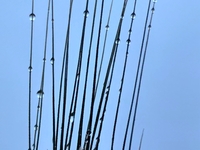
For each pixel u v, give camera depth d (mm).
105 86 619
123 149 601
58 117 610
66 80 617
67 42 629
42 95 638
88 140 600
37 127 621
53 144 598
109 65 627
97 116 604
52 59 638
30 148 603
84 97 619
